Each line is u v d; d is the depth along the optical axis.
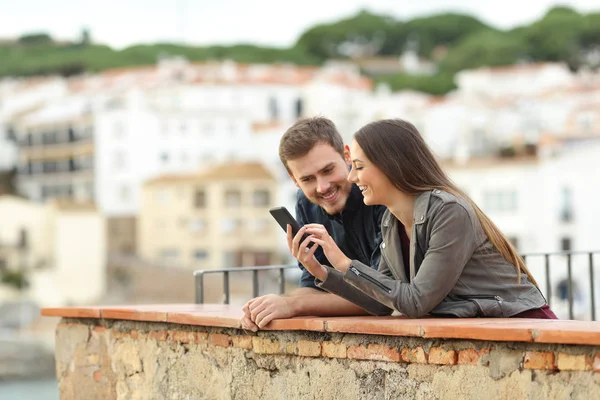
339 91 118.75
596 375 3.19
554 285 73.00
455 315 3.99
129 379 5.31
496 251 4.08
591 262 6.44
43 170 117.25
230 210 100.69
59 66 178.00
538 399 3.35
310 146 4.60
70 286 92.88
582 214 84.62
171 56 189.00
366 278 4.04
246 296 87.56
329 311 4.42
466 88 146.88
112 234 110.31
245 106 120.00
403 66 193.25
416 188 4.10
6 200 92.31
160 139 112.56
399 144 4.13
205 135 113.62
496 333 3.36
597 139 88.50
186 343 4.90
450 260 3.94
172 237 102.88
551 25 176.12
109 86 125.19
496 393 3.48
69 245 93.25
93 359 5.56
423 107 110.12
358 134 4.21
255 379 4.47
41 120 117.69
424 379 3.71
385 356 3.85
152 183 104.00
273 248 100.31
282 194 100.69
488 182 87.69
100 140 111.69
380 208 4.69
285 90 121.25
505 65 174.25
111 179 111.31
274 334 4.36
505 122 108.06
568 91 115.69
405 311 3.97
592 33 175.50
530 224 86.38
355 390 3.98
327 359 4.11
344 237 4.83
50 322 82.44
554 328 3.26
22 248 92.25
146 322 5.18
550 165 85.75
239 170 101.19
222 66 134.75
